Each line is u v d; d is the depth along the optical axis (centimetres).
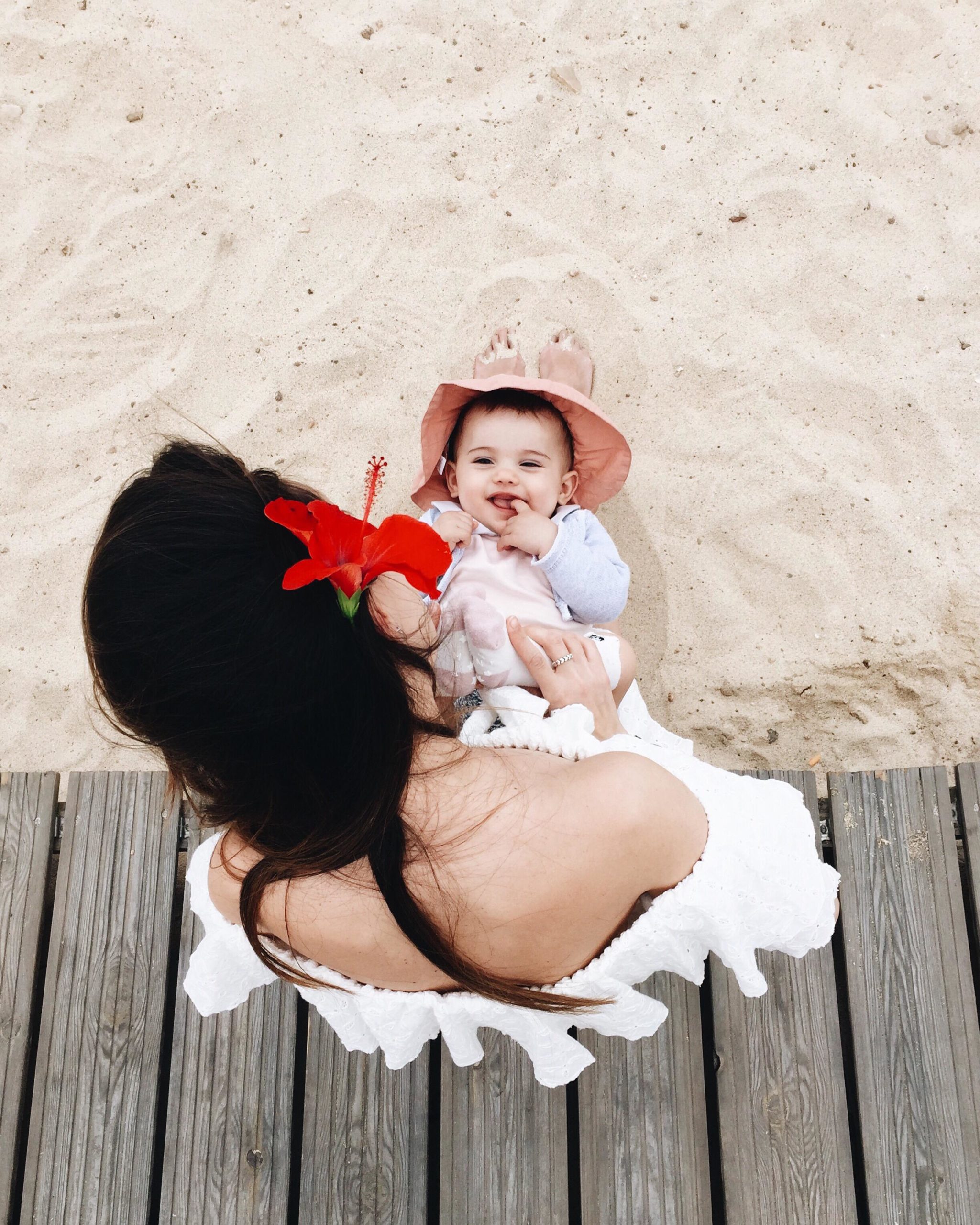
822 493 242
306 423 255
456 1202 172
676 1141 173
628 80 265
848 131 258
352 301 260
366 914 99
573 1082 185
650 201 259
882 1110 174
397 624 101
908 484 241
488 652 171
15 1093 182
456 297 258
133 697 84
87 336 262
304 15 273
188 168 269
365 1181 173
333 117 269
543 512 203
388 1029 116
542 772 104
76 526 253
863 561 238
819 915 118
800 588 238
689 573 241
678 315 253
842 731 234
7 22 275
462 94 268
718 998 179
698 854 109
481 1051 128
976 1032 176
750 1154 173
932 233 252
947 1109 174
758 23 264
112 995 184
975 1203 170
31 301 265
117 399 259
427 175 264
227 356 259
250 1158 175
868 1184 171
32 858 193
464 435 207
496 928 97
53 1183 176
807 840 119
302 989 121
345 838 90
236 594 79
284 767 86
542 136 264
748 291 253
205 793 92
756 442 246
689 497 244
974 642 232
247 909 97
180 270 264
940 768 187
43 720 245
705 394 249
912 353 247
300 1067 188
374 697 86
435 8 271
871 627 235
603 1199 171
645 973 118
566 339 249
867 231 254
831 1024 177
